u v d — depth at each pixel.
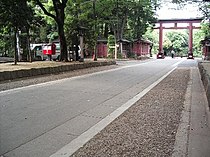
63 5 23.98
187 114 7.68
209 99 8.63
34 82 13.33
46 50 27.56
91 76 16.78
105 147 5.10
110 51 42.81
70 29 26.55
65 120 6.85
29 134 5.76
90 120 6.91
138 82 14.62
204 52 47.38
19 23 18.73
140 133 5.92
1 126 6.24
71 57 28.91
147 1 42.59
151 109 8.19
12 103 8.55
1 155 4.70
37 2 22.83
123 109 8.16
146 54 57.97
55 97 9.72
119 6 40.38
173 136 5.77
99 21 31.05
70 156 4.70
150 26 53.88
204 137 5.77
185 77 17.47
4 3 17.48
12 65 18.89
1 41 28.27
